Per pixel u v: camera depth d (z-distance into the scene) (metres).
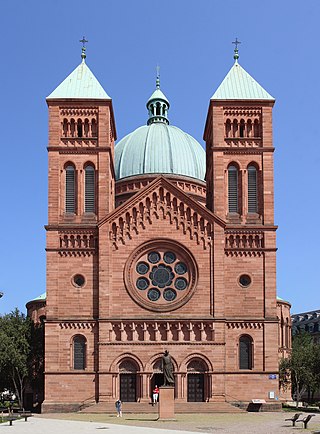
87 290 77.62
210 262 78.81
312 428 51.91
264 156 82.31
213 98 83.38
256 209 81.50
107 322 76.19
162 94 122.75
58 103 82.69
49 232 78.81
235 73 87.00
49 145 81.50
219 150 82.31
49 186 80.44
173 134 114.06
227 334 77.19
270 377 76.12
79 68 87.12
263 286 78.69
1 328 83.69
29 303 110.88
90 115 83.00
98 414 71.06
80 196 80.56
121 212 79.44
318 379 88.00
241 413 72.25
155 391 73.69
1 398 109.69
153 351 75.81
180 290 78.31
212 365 75.75
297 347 99.12
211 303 77.62
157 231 79.44
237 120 83.31
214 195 81.19
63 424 57.03
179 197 80.06
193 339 76.56
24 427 53.72
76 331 76.31
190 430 49.41
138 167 109.31
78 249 78.56
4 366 81.06
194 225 79.69
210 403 74.06
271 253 79.50
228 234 79.75
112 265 78.19
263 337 77.25
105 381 74.75
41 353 83.94
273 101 83.50
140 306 77.06
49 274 77.75
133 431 47.94
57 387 74.88
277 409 75.12
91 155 81.88
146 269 78.88
